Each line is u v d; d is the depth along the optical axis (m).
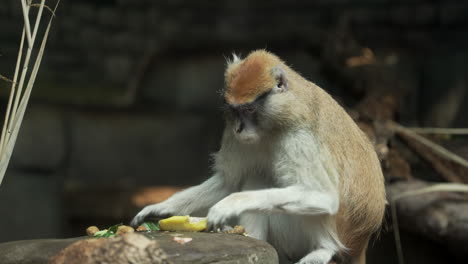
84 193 14.87
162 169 17.03
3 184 14.88
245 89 6.21
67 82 16.39
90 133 16.44
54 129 15.78
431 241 9.58
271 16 17.44
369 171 6.83
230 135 6.56
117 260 4.26
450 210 9.25
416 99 16.20
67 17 16.50
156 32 17.38
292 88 6.31
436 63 16.14
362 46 15.48
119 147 16.80
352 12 16.80
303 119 6.24
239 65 6.46
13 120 5.75
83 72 16.70
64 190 15.26
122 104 16.59
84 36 16.80
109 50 17.03
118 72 16.95
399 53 16.50
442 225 9.12
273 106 6.17
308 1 17.23
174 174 17.05
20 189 15.03
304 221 6.47
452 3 16.11
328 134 6.41
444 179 10.27
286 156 6.23
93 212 14.41
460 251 9.01
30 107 15.61
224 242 5.09
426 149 10.46
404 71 16.30
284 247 6.75
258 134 6.26
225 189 6.83
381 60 15.13
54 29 16.23
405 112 14.27
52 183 15.45
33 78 5.81
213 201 6.82
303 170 6.15
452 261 9.58
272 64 6.36
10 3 15.03
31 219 14.92
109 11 17.11
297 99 6.25
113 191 14.88
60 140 15.88
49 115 15.80
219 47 17.53
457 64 15.88
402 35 16.58
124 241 4.37
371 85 12.61
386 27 16.69
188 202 6.75
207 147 17.05
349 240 6.77
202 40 17.53
